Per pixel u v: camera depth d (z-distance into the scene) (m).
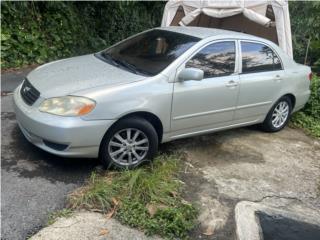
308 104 7.40
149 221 3.66
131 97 4.27
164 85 4.53
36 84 4.38
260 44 5.76
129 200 3.90
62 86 4.23
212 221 3.91
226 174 4.84
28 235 3.36
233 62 5.30
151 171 4.52
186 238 3.61
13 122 5.43
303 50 11.01
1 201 3.73
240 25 9.23
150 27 14.77
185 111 4.79
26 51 9.05
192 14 8.61
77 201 3.83
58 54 9.95
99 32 12.38
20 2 9.27
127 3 12.31
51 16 10.13
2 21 8.83
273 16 8.45
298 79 6.37
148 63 4.80
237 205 4.18
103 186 4.02
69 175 4.29
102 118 4.09
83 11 11.54
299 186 4.86
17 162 4.41
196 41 5.00
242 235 3.73
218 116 5.23
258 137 6.14
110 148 4.32
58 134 3.96
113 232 3.52
